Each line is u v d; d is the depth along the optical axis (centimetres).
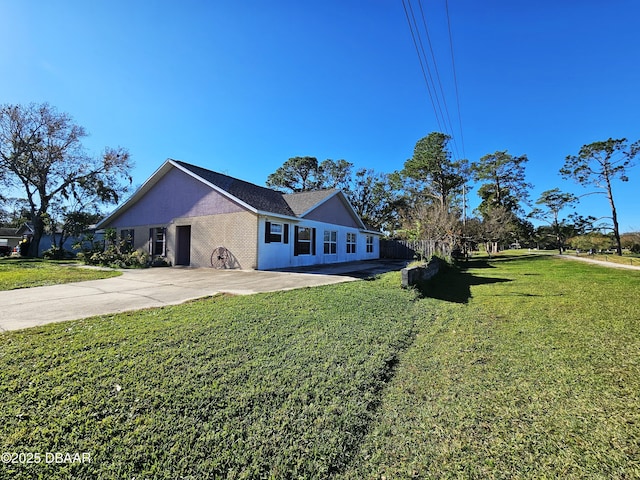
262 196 1466
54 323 434
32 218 2175
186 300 604
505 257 2516
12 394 245
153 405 234
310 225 1525
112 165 2292
